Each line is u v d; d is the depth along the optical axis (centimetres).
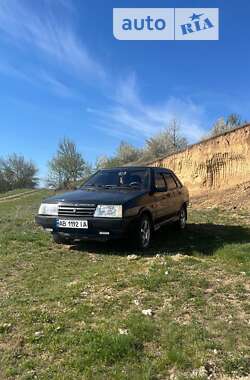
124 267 699
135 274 645
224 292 560
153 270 660
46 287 602
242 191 1680
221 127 4053
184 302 525
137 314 487
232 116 4128
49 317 483
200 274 641
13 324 468
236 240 909
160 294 555
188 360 382
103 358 386
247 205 1480
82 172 7381
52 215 836
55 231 835
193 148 2197
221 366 375
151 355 393
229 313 491
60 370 373
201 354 392
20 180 9288
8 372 372
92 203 803
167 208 976
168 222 991
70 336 431
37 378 362
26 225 1220
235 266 687
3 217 1633
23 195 5622
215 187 1986
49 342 423
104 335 423
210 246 846
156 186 940
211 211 1480
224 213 1406
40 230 1095
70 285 601
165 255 776
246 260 720
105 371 369
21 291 586
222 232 1032
